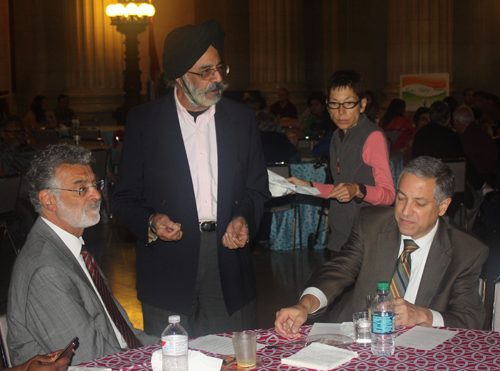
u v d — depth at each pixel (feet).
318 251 18.61
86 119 37.83
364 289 7.19
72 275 5.82
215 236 7.22
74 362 5.58
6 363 5.83
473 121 17.52
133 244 19.26
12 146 17.78
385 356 5.11
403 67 33.30
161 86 31.14
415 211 6.56
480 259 6.77
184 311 7.17
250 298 7.56
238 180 7.27
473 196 16.78
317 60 43.80
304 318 6.27
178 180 7.08
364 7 40.83
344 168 8.91
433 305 6.74
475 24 37.78
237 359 5.01
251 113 7.54
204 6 43.57
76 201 6.02
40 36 41.63
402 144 21.49
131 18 31.48
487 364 4.87
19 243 17.42
